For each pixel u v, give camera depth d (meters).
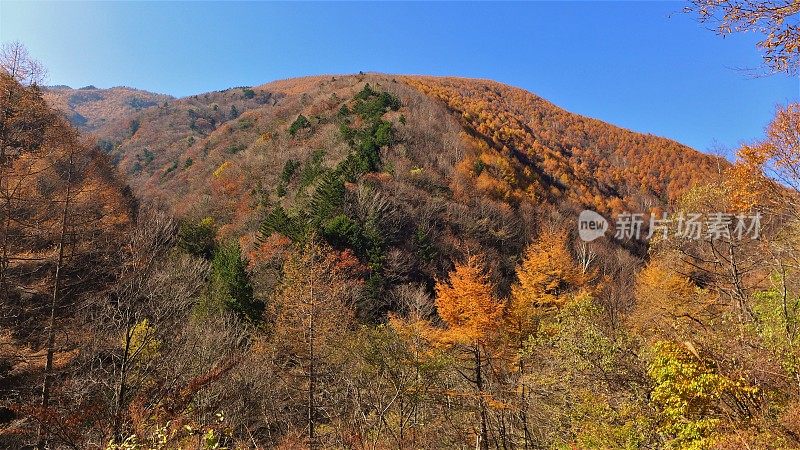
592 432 9.49
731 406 7.19
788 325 8.55
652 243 16.17
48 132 12.80
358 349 12.95
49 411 8.87
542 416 12.65
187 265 20.27
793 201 12.23
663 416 8.30
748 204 12.69
